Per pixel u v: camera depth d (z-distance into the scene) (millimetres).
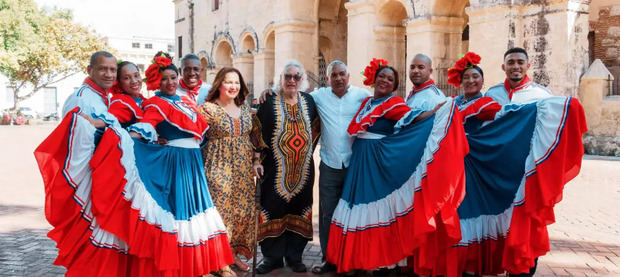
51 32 37219
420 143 4723
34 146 20297
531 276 4734
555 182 4395
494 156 4785
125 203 4148
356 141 5152
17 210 8281
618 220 7195
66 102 4309
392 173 4832
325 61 25500
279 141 5121
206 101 5023
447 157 4465
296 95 5270
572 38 12914
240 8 27562
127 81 4672
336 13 24688
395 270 5191
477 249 4844
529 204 4480
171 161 4492
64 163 3992
